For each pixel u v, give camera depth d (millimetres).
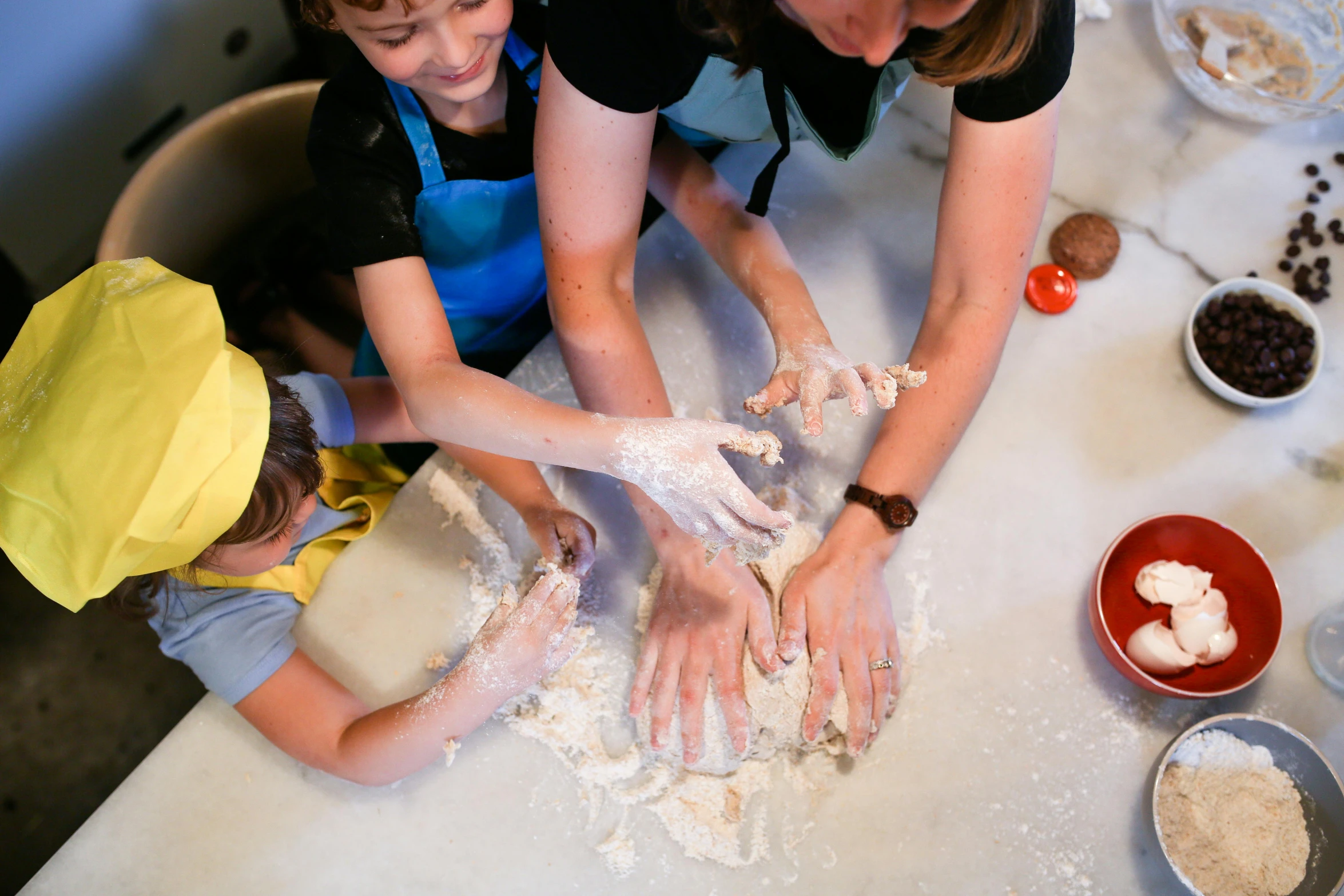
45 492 836
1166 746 1050
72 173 1803
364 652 1089
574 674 1082
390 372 1017
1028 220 1022
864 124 967
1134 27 1427
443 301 1343
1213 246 1296
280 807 1023
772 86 912
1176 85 1391
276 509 958
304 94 1353
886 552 1100
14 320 1910
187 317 854
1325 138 1353
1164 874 996
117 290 897
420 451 1554
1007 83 921
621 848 1009
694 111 1056
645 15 854
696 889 998
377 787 1029
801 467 1182
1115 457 1186
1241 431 1198
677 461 853
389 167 1070
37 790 1778
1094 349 1240
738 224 1140
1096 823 1019
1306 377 1194
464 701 973
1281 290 1212
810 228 1298
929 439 1093
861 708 1023
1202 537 1090
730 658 1033
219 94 2041
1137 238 1299
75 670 1849
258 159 1384
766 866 1005
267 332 1703
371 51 899
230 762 1037
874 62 704
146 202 1255
